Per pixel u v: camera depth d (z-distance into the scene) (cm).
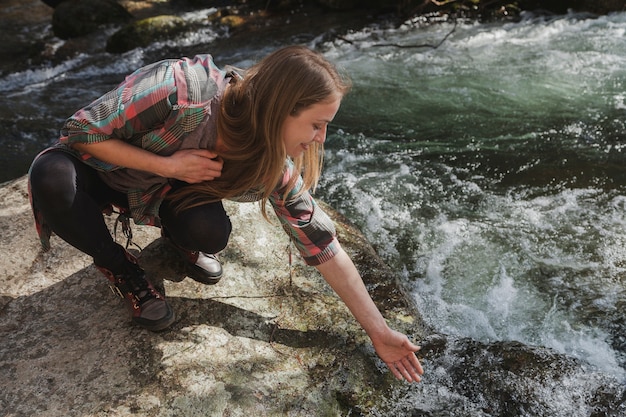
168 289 229
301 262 254
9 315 222
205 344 210
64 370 200
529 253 299
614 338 248
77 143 172
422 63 568
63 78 665
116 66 693
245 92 162
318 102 156
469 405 207
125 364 202
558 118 439
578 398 206
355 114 469
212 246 196
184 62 172
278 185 186
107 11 812
